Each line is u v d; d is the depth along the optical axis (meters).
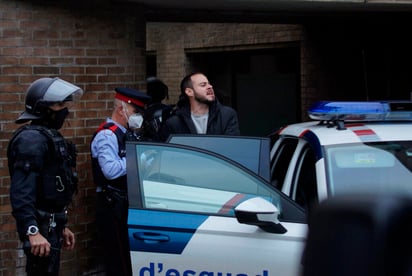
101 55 6.18
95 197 6.17
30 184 3.90
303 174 4.42
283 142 4.98
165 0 6.21
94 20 6.13
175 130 5.65
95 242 6.18
